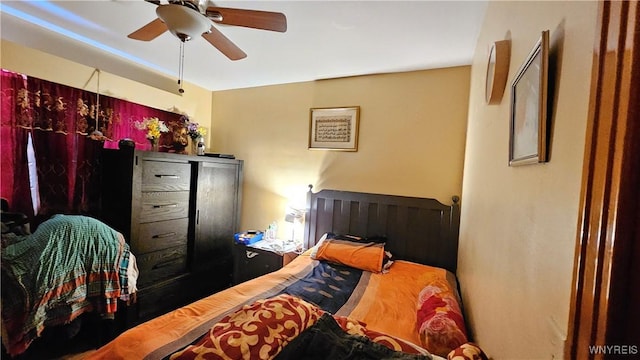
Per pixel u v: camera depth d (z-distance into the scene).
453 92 2.43
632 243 0.34
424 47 2.08
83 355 1.92
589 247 0.39
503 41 1.02
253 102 3.32
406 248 2.54
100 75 2.35
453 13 1.62
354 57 2.33
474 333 1.33
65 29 2.09
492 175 1.16
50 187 2.16
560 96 0.56
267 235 3.04
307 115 3.03
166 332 1.21
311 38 2.02
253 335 0.96
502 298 0.89
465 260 1.84
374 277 2.08
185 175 2.61
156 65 2.74
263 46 2.18
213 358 0.88
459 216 2.38
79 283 1.74
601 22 0.39
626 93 0.35
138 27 2.03
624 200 0.34
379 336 1.09
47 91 2.10
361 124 2.78
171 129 3.06
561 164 0.53
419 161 2.55
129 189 2.16
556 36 0.60
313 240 2.89
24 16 1.92
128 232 2.17
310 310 1.17
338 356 0.94
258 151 3.30
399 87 2.62
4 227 1.77
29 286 1.55
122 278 1.92
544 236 0.59
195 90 3.29
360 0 1.55
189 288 2.66
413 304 1.67
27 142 2.02
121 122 2.58
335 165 2.89
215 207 2.92
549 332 0.54
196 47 2.31
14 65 1.90
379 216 2.63
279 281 1.90
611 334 0.35
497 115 1.12
